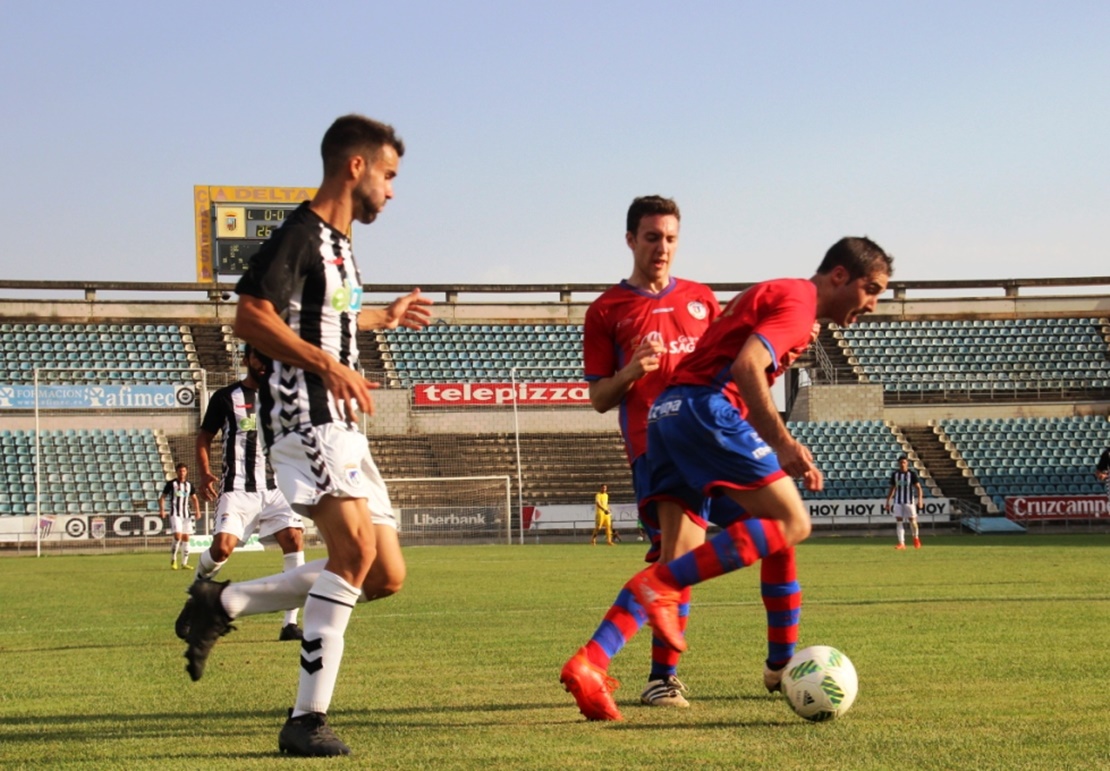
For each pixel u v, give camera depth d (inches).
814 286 226.5
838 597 523.5
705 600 522.0
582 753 189.3
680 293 280.8
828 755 185.5
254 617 503.5
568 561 986.1
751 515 237.6
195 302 1796.3
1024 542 1205.1
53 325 1749.5
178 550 1002.1
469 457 1653.5
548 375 1814.7
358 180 207.0
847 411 1737.2
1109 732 203.9
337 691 270.7
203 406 1529.3
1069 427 1732.3
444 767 178.9
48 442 1561.3
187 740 210.2
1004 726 210.4
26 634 429.4
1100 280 1915.6
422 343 1843.0
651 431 232.4
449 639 388.2
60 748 203.0
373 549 202.5
